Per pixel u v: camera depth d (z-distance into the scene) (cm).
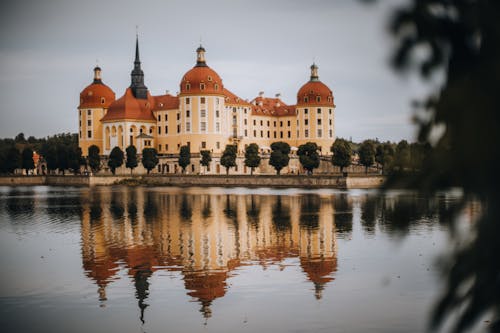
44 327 2466
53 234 5388
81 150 18962
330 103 19562
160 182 16138
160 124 19175
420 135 500
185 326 2466
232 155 15888
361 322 2450
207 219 6550
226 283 3231
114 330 2423
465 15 488
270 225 5894
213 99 17575
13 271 3625
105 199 10050
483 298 517
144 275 3475
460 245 545
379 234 5075
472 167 478
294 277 3356
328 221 6166
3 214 7362
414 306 2667
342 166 14950
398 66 495
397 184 536
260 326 2436
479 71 469
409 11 490
